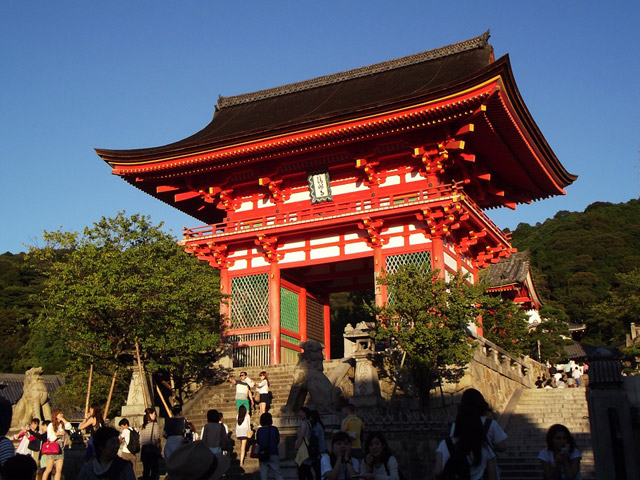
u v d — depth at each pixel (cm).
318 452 1488
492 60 4088
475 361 2917
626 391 1331
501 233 4038
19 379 6525
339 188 3778
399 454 2177
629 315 5775
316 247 3731
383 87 4081
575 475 1054
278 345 3700
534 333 5388
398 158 3641
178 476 641
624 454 1262
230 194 4059
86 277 2852
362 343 2819
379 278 2809
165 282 2877
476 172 3822
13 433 2664
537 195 4372
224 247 3878
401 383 2700
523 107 3334
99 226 3048
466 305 2639
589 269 10275
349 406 1566
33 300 3281
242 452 2244
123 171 3916
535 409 3056
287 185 3931
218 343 3183
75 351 3003
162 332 2948
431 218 3375
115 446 931
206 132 4381
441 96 3184
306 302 4122
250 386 2703
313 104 4269
